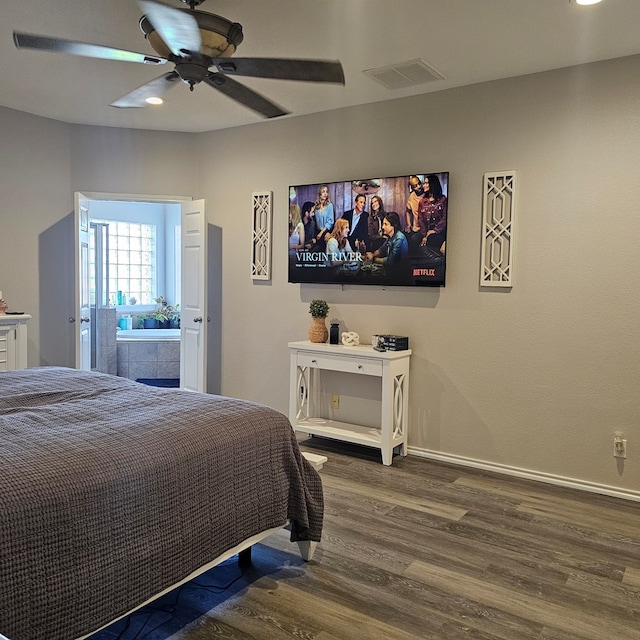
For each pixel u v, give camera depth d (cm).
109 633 205
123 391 265
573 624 218
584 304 359
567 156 360
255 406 250
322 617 218
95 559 171
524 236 376
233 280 529
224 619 215
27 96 439
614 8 279
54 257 510
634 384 346
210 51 247
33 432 197
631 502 345
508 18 292
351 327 456
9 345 436
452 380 409
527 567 261
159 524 191
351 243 443
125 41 329
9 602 151
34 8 291
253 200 505
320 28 307
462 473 389
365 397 449
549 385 373
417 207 411
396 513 319
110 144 525
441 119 405
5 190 475
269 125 496
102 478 174
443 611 224
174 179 543
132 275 830
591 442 360
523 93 373
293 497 250
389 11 286
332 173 461
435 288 413
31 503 157
